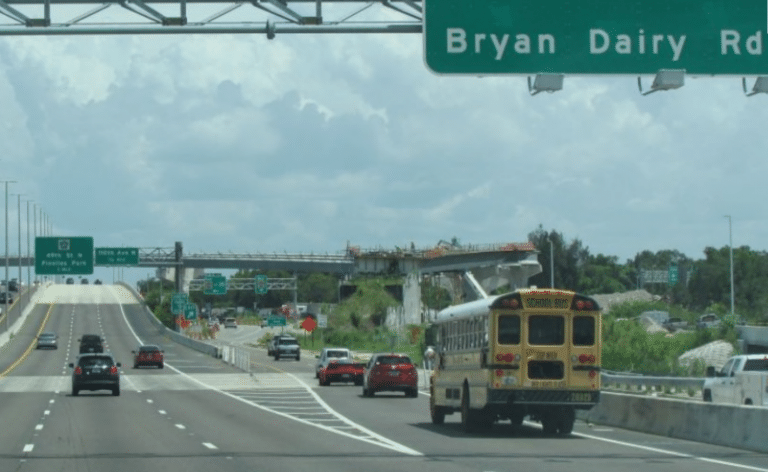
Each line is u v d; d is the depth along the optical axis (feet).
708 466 78.64
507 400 105.09
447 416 140.67
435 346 127.44
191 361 353.51
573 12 81.97
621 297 613.52
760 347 332.60
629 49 82.33
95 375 192.13
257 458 85.61
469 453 89.45
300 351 400.67
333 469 77.41
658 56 82.48
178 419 135.03
